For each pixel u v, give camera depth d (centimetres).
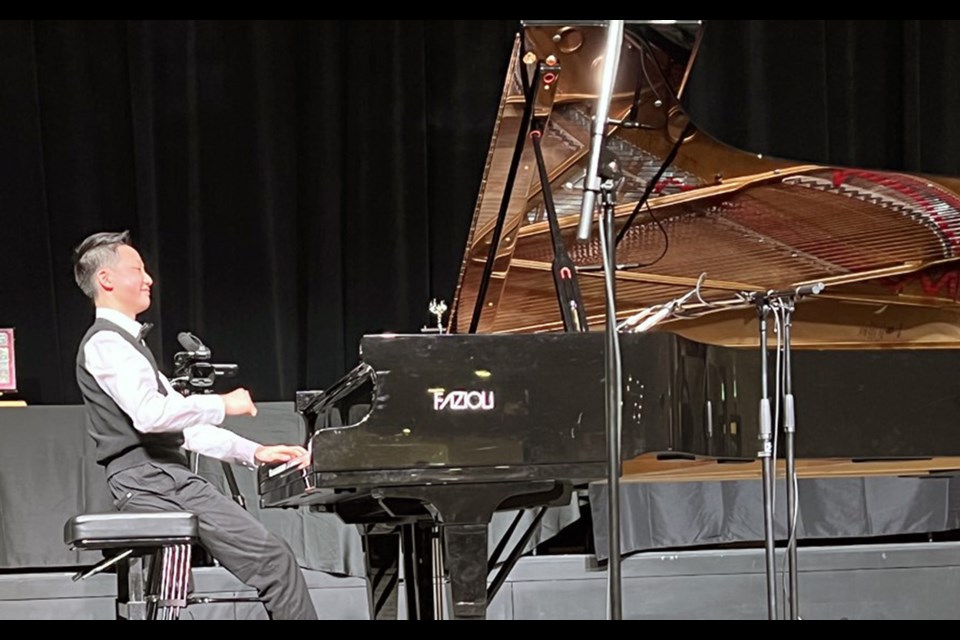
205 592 536
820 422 383
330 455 332
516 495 357
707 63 702
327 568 538
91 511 514
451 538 339
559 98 376
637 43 347
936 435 391
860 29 720
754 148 698
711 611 558
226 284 653
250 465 430
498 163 401
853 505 570
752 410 373
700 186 438
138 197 645
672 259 482
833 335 504
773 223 463
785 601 534
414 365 338
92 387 414
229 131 661
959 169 714
